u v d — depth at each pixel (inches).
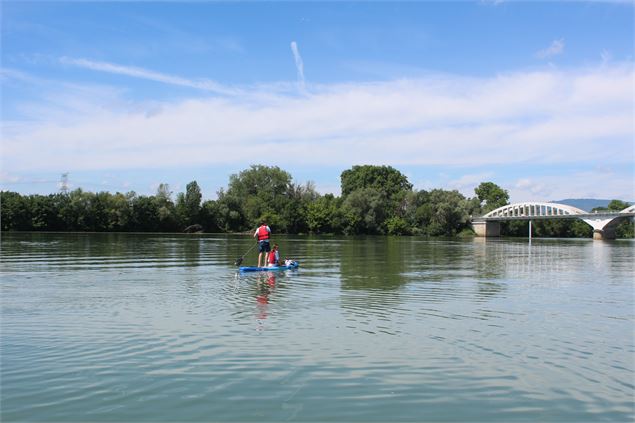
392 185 5930.1
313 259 1348.4
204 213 4768.7
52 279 793.6
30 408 269.6
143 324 461.1
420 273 957.2
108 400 281.0
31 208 3951.8
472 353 377.7
